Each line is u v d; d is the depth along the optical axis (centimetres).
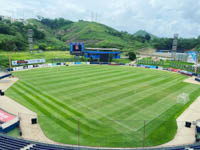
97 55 11225
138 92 4588
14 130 2594
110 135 2536
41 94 4234
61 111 3281
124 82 5644
